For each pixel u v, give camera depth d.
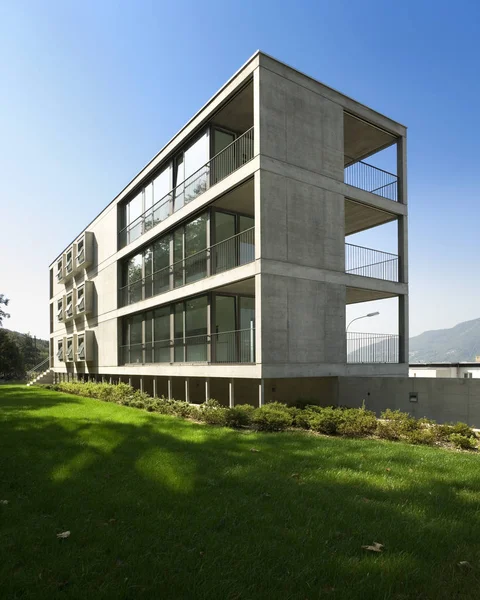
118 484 5.59
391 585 3.13
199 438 8.99
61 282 36.34
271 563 3.46
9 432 9.82
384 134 18.62
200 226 17.73
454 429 9.77
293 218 14.64
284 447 8.13
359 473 6.21
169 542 3.82
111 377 27.73
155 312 21.44
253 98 15.84
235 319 17.70
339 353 15.51
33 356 102.56
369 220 19.31
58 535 3.94
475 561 3.55
